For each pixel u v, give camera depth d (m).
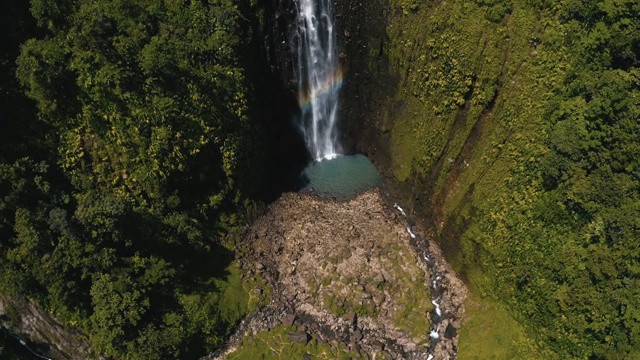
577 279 32.66
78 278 35.09
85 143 36.78
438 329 38.59
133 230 36.69
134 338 35.56
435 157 42.12
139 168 37.81
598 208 32.22
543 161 34.28
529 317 35.88
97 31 35.19
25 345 36.44
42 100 34.81
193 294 38.28
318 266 41.56
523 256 35.78
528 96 36.38
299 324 39.09
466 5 39.16
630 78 31.42
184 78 38.00
